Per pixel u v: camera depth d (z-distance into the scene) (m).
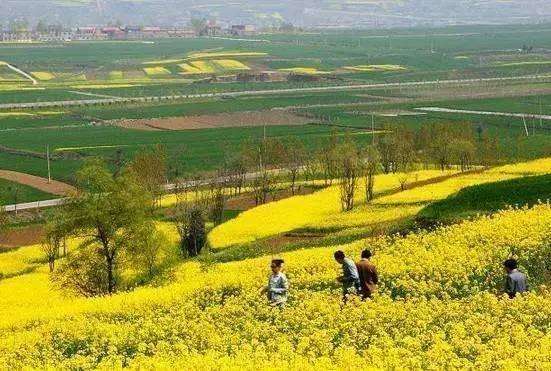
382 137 170.12
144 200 69.00
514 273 34.41
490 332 28.81
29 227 129.62
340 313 33.31
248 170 161.38
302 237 78.88
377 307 33.12
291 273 47.88
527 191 62.72
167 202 130.25
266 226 86.88
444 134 148.75
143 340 35.25
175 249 74.56
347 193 95.38
